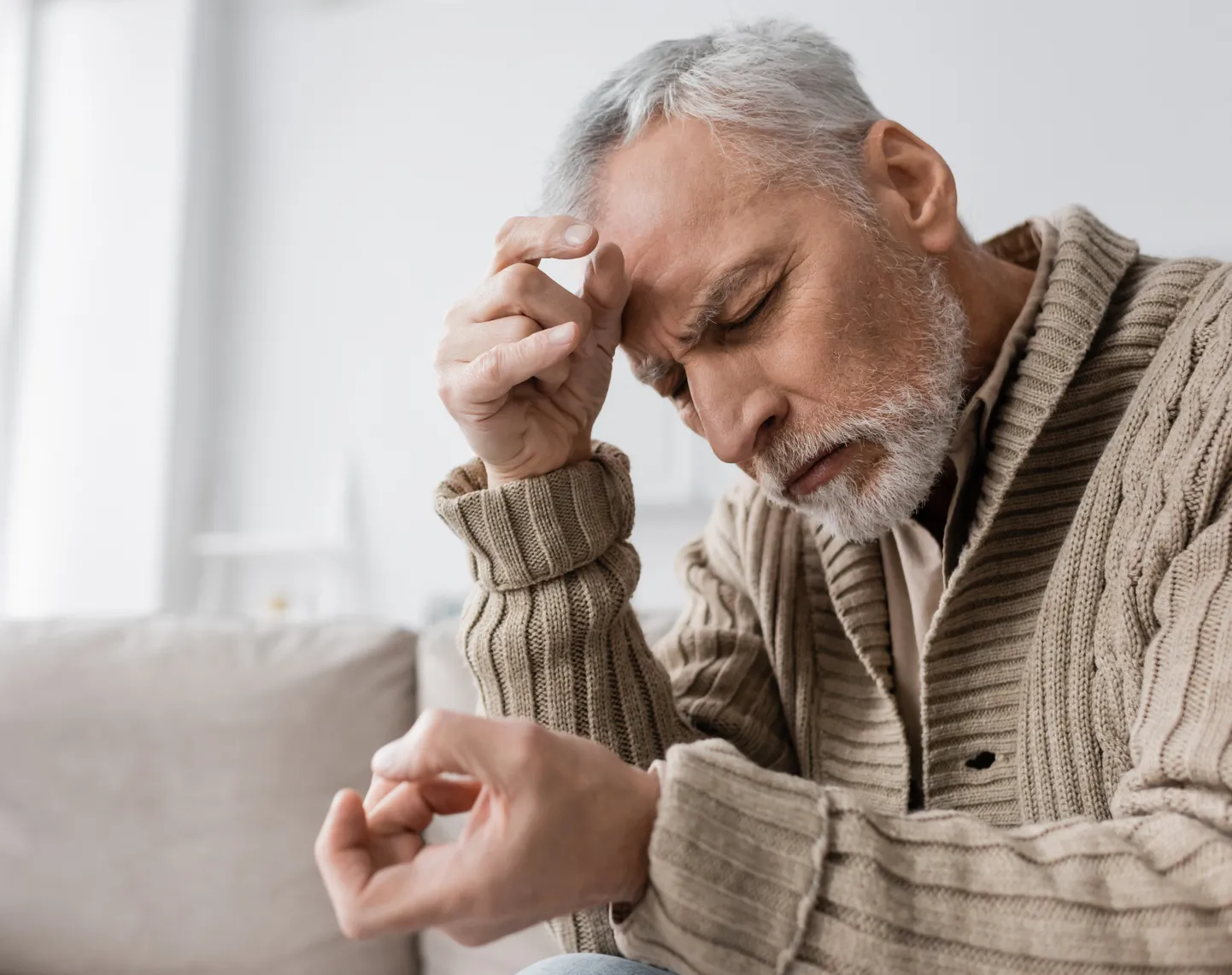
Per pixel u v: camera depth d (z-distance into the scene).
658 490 2.37
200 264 3.02
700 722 0.98
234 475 2.92
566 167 0.89
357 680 1.50
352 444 2.80
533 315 0.81
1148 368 0.83
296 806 1.47
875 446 0.84
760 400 0.82
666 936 0.49
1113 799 0.59
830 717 0.99
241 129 3.06
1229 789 0.51
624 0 2.66
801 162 0.83
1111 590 0.77
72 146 3.08
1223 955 0.46
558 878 0.48
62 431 2.99
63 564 2.94
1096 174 2.07
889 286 0.85
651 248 0.83
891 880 0.49
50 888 1.48
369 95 2.93
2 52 3.04
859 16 2.30
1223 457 0.71
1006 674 0.83
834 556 1.00
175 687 1.53
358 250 2.88
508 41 2.79
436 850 0.49
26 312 3.02
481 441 0.82
